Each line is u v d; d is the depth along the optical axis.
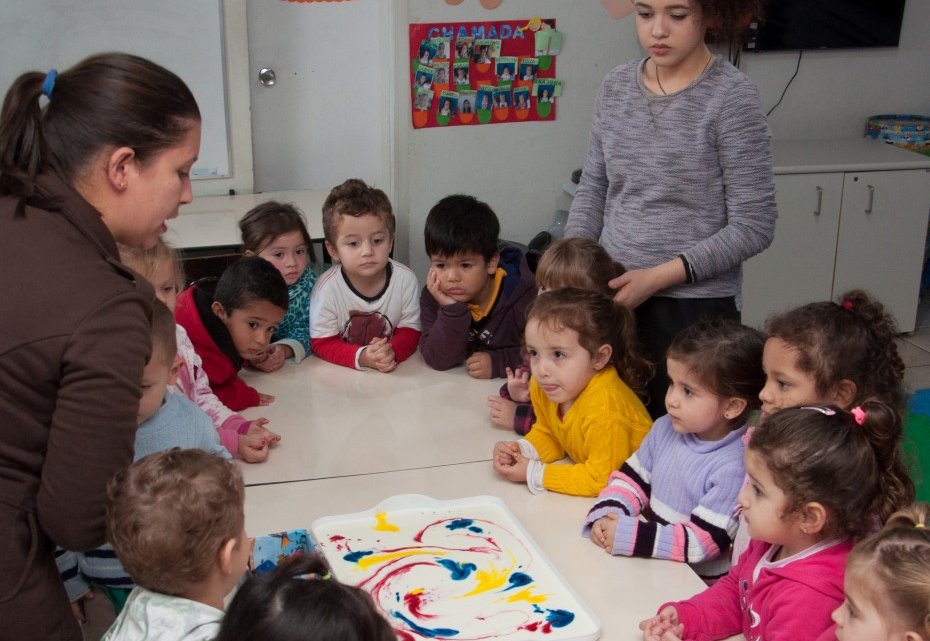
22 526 1.08
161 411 1.58
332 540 1.48
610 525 1.48
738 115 1.90
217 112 3.62
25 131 1.08
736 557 1.46
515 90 3.75
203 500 1.13
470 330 2.30
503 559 1.43
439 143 3.77
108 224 1.15
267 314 2.08
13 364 1.03
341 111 3.90
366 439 1.86
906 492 1.27
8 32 3.35
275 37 3.74
